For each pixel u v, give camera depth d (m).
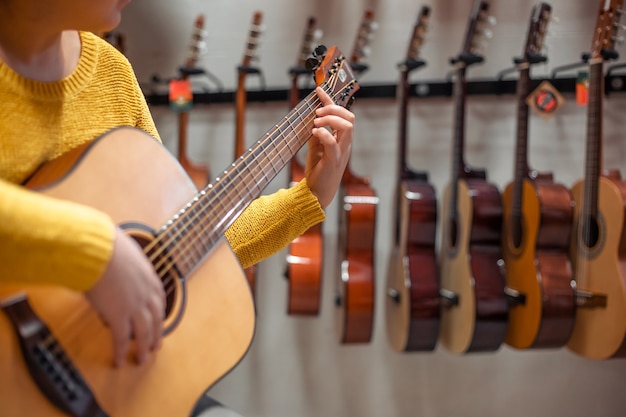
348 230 2.20
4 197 0.59
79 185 0.77
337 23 2.45
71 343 0.70
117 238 0.66
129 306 0.67
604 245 2.00
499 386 2.54
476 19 2.15
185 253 0.83
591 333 2.05
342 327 2.25
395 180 2.43
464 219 2.18
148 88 2.49
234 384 2.57
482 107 2.45
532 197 2.10
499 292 2.12
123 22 2.48
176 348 0.80
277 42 2.47
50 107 0.81
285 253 2.54
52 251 0.61
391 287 2.37
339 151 1.08
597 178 2.02
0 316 0.65
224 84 2.49
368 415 2.57
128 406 0.73
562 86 2.37
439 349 2.55
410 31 2.44
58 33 0.80
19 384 0.66
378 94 2.42
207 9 2.48
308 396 2.57
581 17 2.40
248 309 0.90
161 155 0.87
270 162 1.00
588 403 2.52
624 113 2.40
